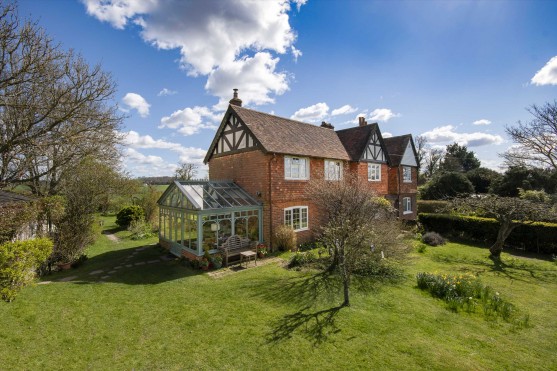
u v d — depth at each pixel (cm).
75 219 1384
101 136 1572
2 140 1255
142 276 1185
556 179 3045
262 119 1861
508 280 1157
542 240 1609
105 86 1470
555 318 825
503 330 750
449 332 732
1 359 574
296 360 611
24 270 944
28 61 1064
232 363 601
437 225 2134
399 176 2606
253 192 1669
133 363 595
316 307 866
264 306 876
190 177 3956
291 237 1594
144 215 2728
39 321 738
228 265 1331
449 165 5422
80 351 629
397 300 924
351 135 2398
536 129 2272
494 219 1856
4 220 1030
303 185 1775
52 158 1463
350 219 1036
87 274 1227
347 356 623
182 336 702
